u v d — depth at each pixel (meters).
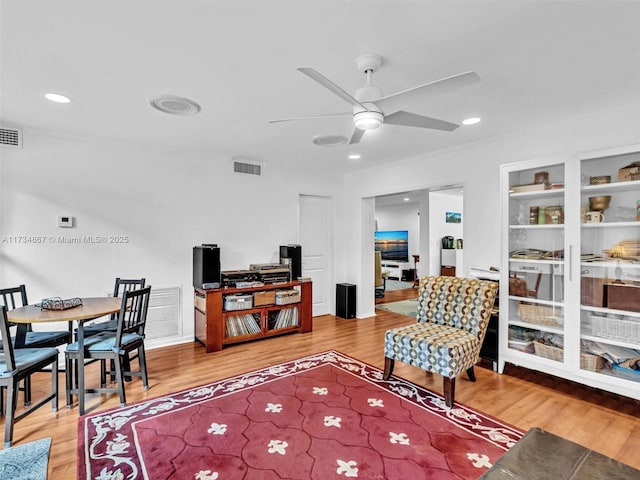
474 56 1.97
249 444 2.12
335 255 5.64
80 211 3.55
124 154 3.79
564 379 3.11
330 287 5.63
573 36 1.77
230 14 1.58
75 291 3.54
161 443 2.12
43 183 3.37
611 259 2.73
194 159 4.25
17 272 3.27
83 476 1.84
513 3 1.51
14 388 2.18
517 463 1.38
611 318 2.69
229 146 3.92
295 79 2.25
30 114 2.90
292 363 3.48
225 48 1.88
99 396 2.76
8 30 1.70
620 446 2.12
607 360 2.71
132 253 3.86
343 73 2.16
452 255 8.75
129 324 2.86
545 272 3.10
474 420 2.40
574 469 1.34
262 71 2.14
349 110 2.80
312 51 1.91
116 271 3.76
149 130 3.33
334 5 1.52
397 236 10.42
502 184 3.21
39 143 3.34
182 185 4.17
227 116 2.93
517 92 2.46
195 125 3.18
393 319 5.35
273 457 2.00
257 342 4.17
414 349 2.78
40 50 1.90
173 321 4.12
